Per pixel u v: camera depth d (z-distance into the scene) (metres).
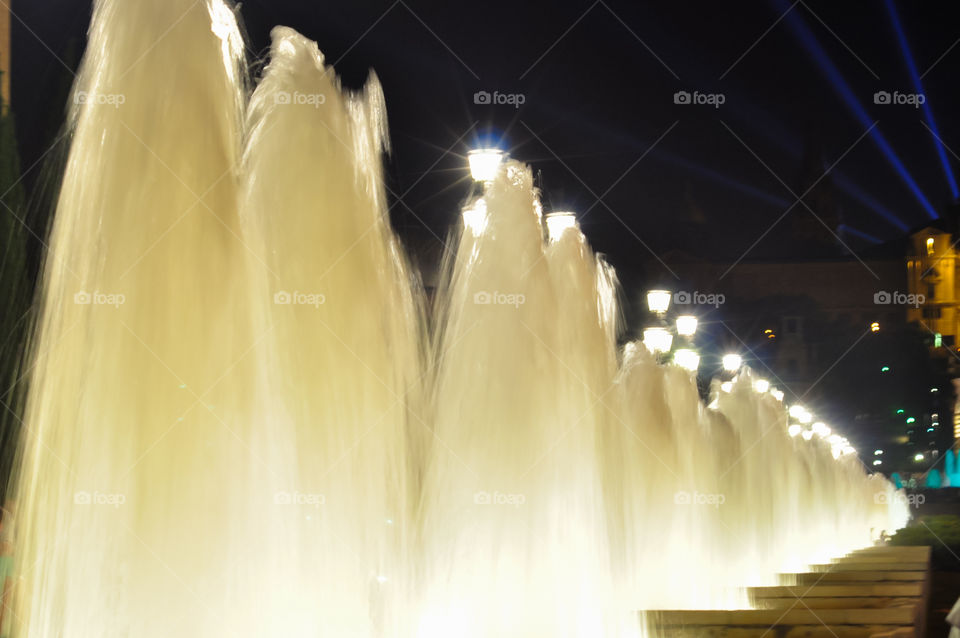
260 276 7.88
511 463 11.55
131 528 6.60
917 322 124.81
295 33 8.77
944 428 113.00
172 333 6.73
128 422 6.63
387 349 8.82
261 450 7.23
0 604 6.79
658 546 16.62
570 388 12.91
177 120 6.95
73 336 6.81
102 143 6.94
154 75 6.98
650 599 16.42
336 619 7.89
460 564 11.25
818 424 42.38
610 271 14.59
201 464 6.72
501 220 12.07
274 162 8.51
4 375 13.26
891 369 115.50
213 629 6.75
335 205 8.59
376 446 8.48
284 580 7.39
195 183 6.93
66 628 6.65
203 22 7.14
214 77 7.14
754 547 24.67
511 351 11.77
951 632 7.98
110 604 6.59
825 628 12.03
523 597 11.37
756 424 25.78
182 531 6.65
